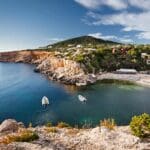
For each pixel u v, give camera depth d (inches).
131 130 815.1
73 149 682.2
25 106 3221.0
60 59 6737.2
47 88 4645.7
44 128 934.4
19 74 6845.5
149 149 671.1
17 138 700.0
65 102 3472.0
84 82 5068.9
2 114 2842.0
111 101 3545.8
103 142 722.2
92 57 6712.6
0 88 4751.5
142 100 3627.0
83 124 2453.2
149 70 6820.9
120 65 6865.2
